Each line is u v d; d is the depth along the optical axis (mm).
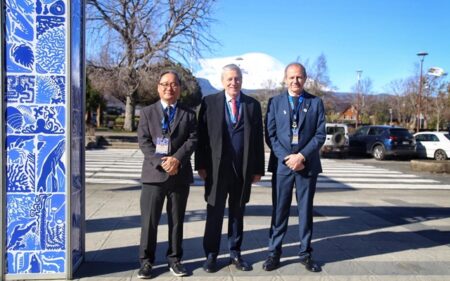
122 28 28234
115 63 29281
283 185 5035
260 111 5055
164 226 6734
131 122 35500
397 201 9836
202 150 4957
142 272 4590
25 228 4379
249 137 4871
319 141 4977
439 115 42000
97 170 14109
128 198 9203
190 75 30406
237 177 4895
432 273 4941
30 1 4250
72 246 4566
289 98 5102
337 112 58750
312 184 5066
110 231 6434
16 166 4332
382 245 6070
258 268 5008
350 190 11492
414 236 6602
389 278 4762
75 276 4617
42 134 4340
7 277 4375
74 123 4613
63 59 4320
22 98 4297
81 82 4863
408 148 21297
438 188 12148
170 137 4672
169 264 4844
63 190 4406
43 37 4285
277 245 5055
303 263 5121
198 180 12102
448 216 8164
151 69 28422
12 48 4258
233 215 5023
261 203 8984
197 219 7324
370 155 23625
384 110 57156
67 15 4293
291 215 7836
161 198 4695
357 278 4746
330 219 7727
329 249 5848
